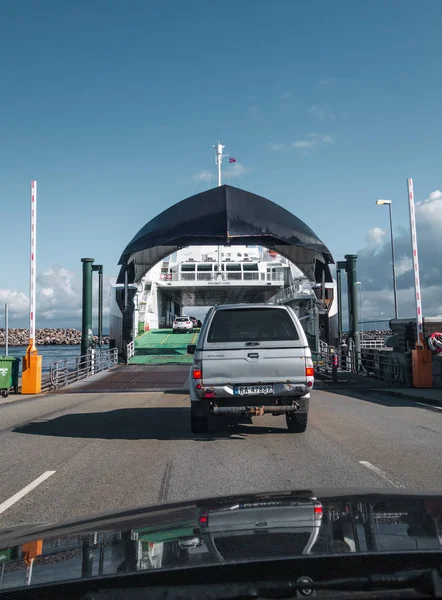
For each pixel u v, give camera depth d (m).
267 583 1.81
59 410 14.16
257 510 2.64
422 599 1.75
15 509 5.48
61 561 2.06
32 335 19.25
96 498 5.83
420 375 18.73
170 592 1.80
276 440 9.25
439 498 2.89
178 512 2.77
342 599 1.74
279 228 20.81
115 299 34.16
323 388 19.70
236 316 9.66
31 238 19.38
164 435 9.96
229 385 9.08
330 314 30.53
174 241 22.22
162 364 29.95
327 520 2.40
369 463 7.34
